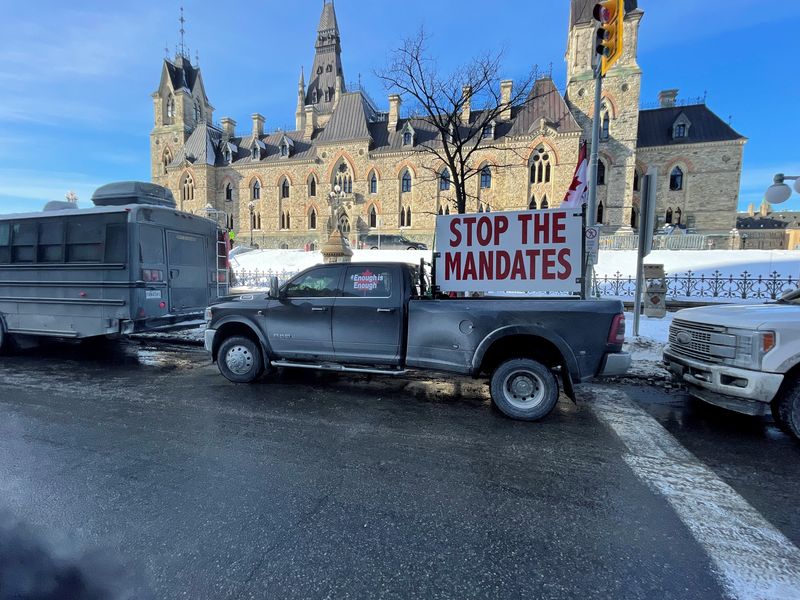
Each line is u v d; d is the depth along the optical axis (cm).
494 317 483
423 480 335
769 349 408
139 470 344
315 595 213
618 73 3594
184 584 220
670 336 535
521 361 470
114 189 779
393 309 530
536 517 285
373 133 4416
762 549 254
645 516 288
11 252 772
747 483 335
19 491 309
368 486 324
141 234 709
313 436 421
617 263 1917
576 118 3716
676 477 343
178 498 302
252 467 352
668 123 4022
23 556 240
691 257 1881
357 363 564
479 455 382
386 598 212
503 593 216
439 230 570
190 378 645
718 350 444
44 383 615
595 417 482
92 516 279
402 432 435
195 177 4841
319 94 6234
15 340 807
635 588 221
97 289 714
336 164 4372
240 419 467
